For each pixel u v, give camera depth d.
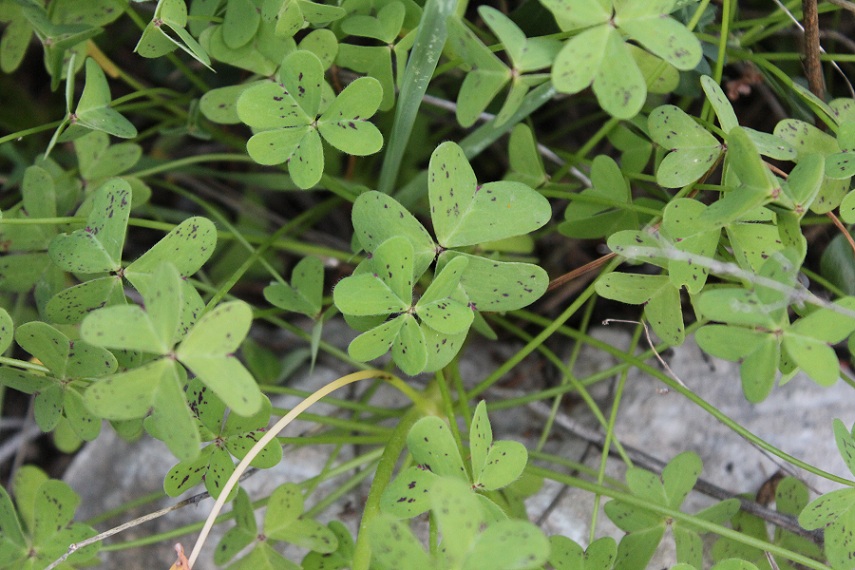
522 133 0.45
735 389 0.47
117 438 0.48
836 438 0.40
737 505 0.43
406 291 0.40
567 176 0.50
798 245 0.40
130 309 0.38
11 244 0.45
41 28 0.43
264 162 0.41
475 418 0.40
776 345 0.39
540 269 0.41
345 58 0.44
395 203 0.41
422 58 0.43
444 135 0.50
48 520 0.42
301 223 0.51
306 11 0.43
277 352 0.50
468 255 0.41
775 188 0.39
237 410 0.38
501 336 0.50
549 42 0.40
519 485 0.45
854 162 0.41
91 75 0.43
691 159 0.42
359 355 0.41
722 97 0.41
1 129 0.52
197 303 0.41
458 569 0.37
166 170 0.51
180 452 0.38
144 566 0.47
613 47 0.39
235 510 0.43
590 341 0.46
